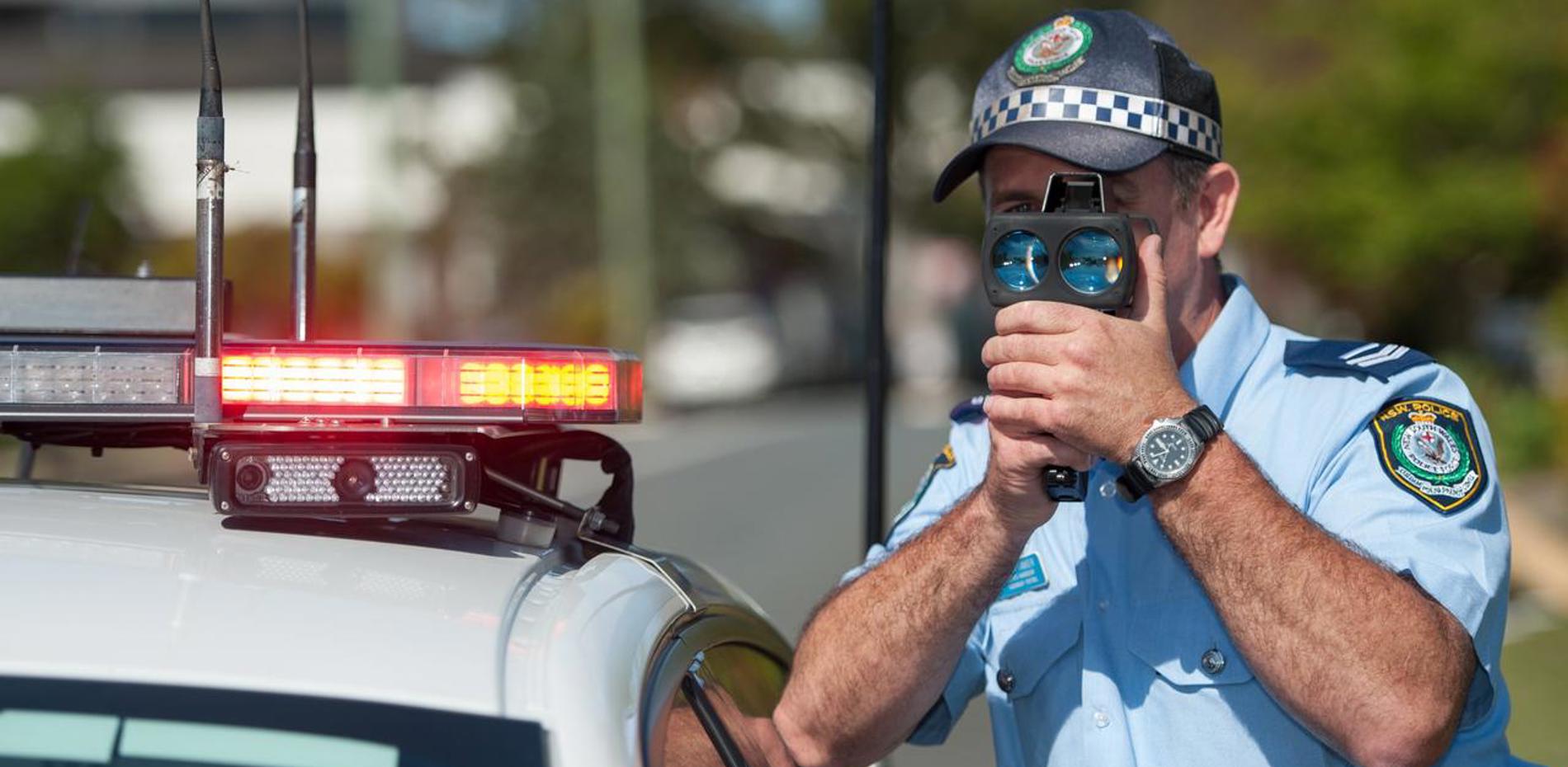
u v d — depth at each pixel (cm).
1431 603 663
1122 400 646
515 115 11406
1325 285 5862
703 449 5938
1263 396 736
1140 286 666
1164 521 663
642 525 4091
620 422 649
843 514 4309
